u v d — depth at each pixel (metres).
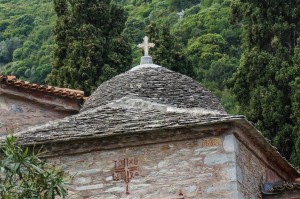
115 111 20.12
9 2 64.25
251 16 38.56
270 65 36.38
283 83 35.81
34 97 25.53
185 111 19.78
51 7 59.66
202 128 18.72
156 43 37.41
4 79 25.06
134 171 18.95
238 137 19.08
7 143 15.80
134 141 19.03
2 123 25.12
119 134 18.84
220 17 53.31
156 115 19.48
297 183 21.41
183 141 18.89
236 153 18.84
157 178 18.83
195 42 50.81
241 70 37.06
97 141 19.16
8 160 15.47
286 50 37.00
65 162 19.25
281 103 35.50
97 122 19.64
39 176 15.55
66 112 25.86
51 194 15.48
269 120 35.47
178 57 37.41
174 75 21.98
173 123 18.70
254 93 36.12
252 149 20.17
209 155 18.73
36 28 55.78
